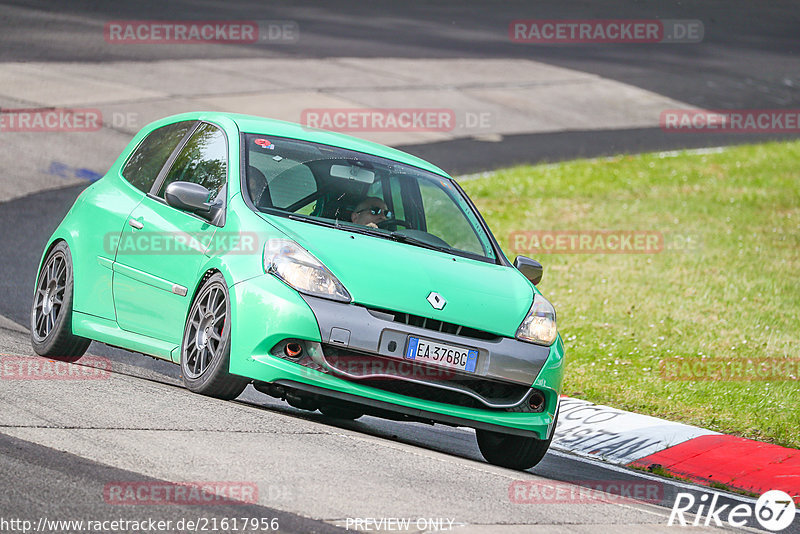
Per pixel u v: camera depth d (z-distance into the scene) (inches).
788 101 4234.7
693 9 6254.9
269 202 956.0
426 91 3676.2
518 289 959.0
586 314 1708.9
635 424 1205.1
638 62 4685.0
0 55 3326.8
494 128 3351.4
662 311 1750.7
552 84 4055.1
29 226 1883.6
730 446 1149.7
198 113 1116.5
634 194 2748.5
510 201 2561.5
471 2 5876.0
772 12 6505.9
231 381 880.9
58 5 4279.0
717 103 4089.6
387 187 1035.9
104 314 1030.4
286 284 858.8
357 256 902.4
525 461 948.6
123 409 804.6
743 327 1679.4
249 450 741.9
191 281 925.2
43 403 791.7
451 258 974.4
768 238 2388.0
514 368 886.4
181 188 936.9
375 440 866.8
